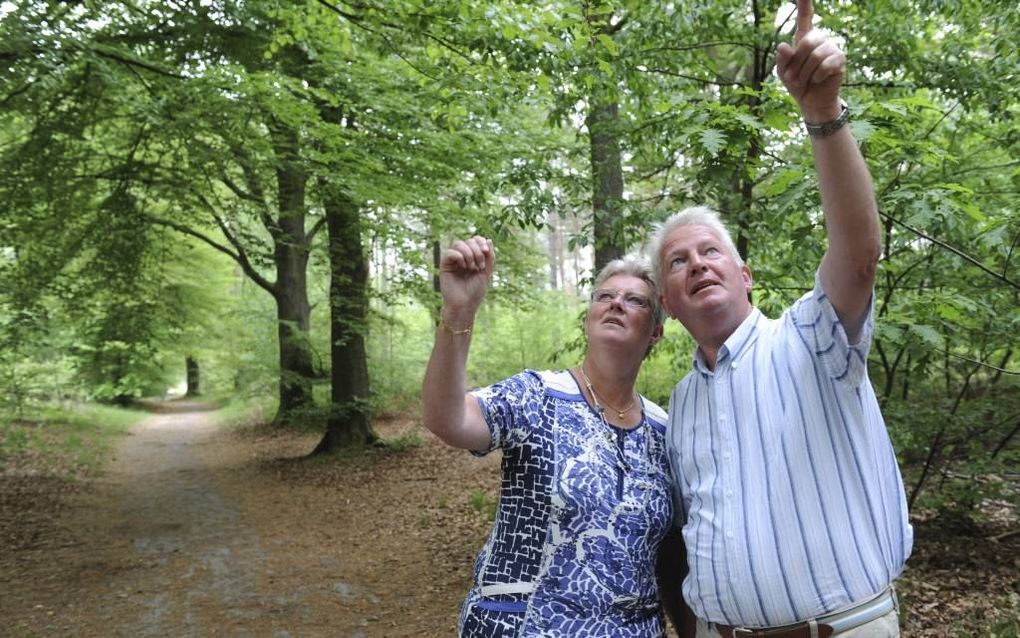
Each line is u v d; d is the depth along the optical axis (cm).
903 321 327
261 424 1873
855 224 134
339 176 775
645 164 617
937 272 412
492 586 166
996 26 470
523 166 547
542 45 463
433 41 537
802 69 127
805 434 150
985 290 404
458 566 591
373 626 466
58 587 562
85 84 720
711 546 156
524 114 967
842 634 145
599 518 165
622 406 185
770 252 445
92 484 1088
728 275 172
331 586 553
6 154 824
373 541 694
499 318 1747
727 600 153
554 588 161
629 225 480
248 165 817
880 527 150
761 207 418
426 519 764
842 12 483
